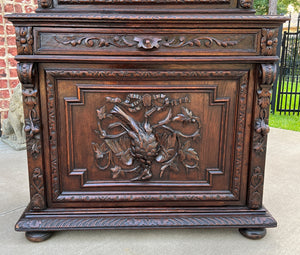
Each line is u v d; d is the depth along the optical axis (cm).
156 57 117
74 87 123
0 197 172
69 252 122
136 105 126
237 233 138
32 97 121
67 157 129
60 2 118
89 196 132
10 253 121
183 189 134
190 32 117
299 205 166
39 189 129
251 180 132
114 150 130
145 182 134
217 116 128
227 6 120
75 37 116
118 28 116
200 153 132
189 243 130
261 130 125
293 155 258
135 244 128
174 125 129
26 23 114
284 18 114
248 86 124
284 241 131
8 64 303
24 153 258
